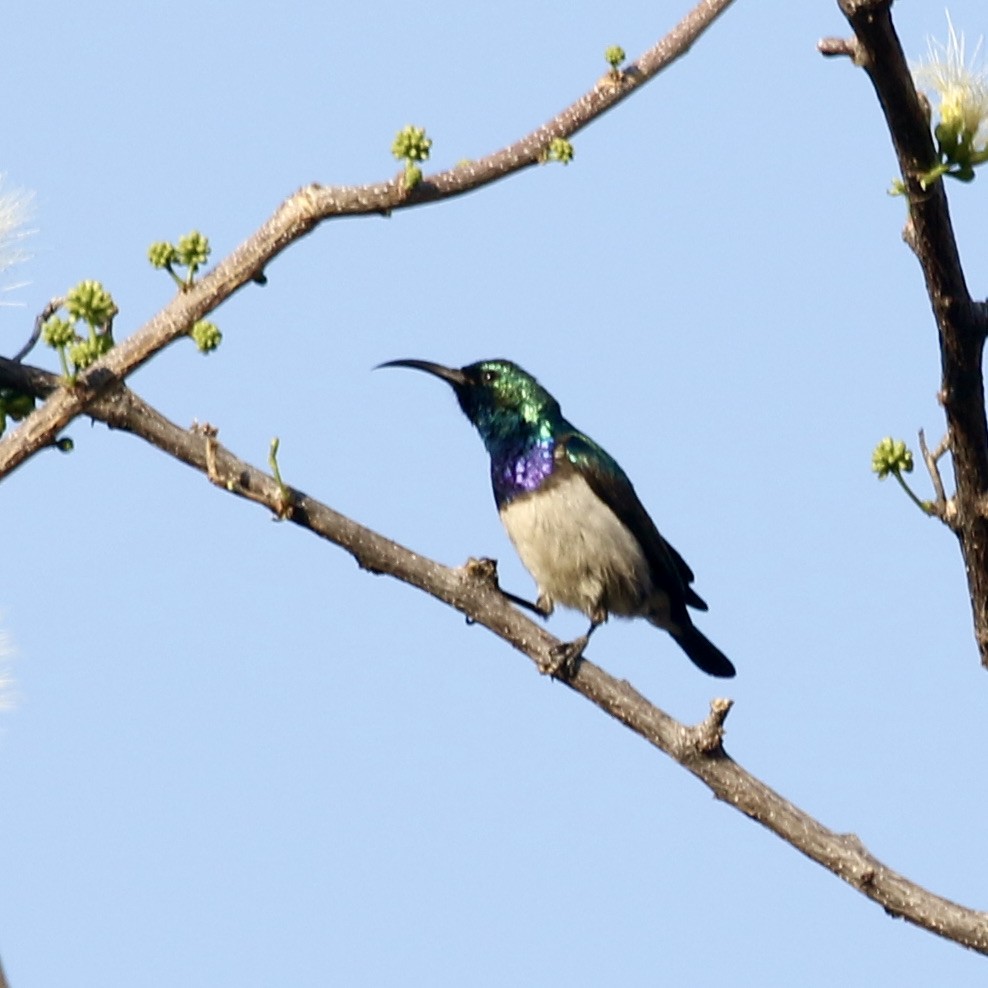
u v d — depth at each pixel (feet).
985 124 27.40
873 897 33.91
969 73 27.63
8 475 29.63
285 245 30.35
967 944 33.45
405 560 37.29
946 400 29.35
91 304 29.60
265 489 34.47
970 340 28.37
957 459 30.09
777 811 34.94
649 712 36.94
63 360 29.53
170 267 29.96
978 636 31.81
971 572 31.07
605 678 37.73
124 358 29.66
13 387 32.27
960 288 27.91
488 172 31.35
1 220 27.02
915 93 26.21
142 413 32.71
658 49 33.42
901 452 30.58
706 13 33.88
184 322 29.81
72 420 29.71
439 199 31.04
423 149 30.48
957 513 30.45
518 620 38.17
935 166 26.86
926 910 33.60
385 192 30.48
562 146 31.86
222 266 30.12
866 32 25.38
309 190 30.60
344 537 35.99
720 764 35.83
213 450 33.42
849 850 34.60
